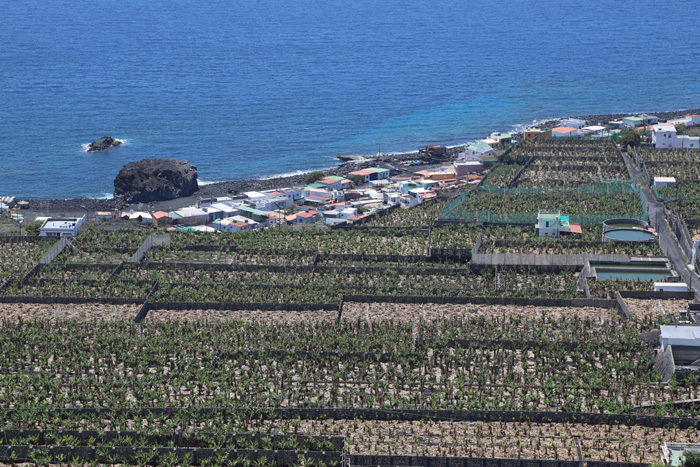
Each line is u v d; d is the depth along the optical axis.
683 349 155.88
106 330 177.62
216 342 170.75
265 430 136.25
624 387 150.12
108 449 129.50
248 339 173.25
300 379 153.62
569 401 144.25
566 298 191.38
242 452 128.50
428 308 191.12
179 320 185.25
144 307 191.00
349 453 129.62
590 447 130.25
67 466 127.81
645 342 165.25
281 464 128.38
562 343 167.25
